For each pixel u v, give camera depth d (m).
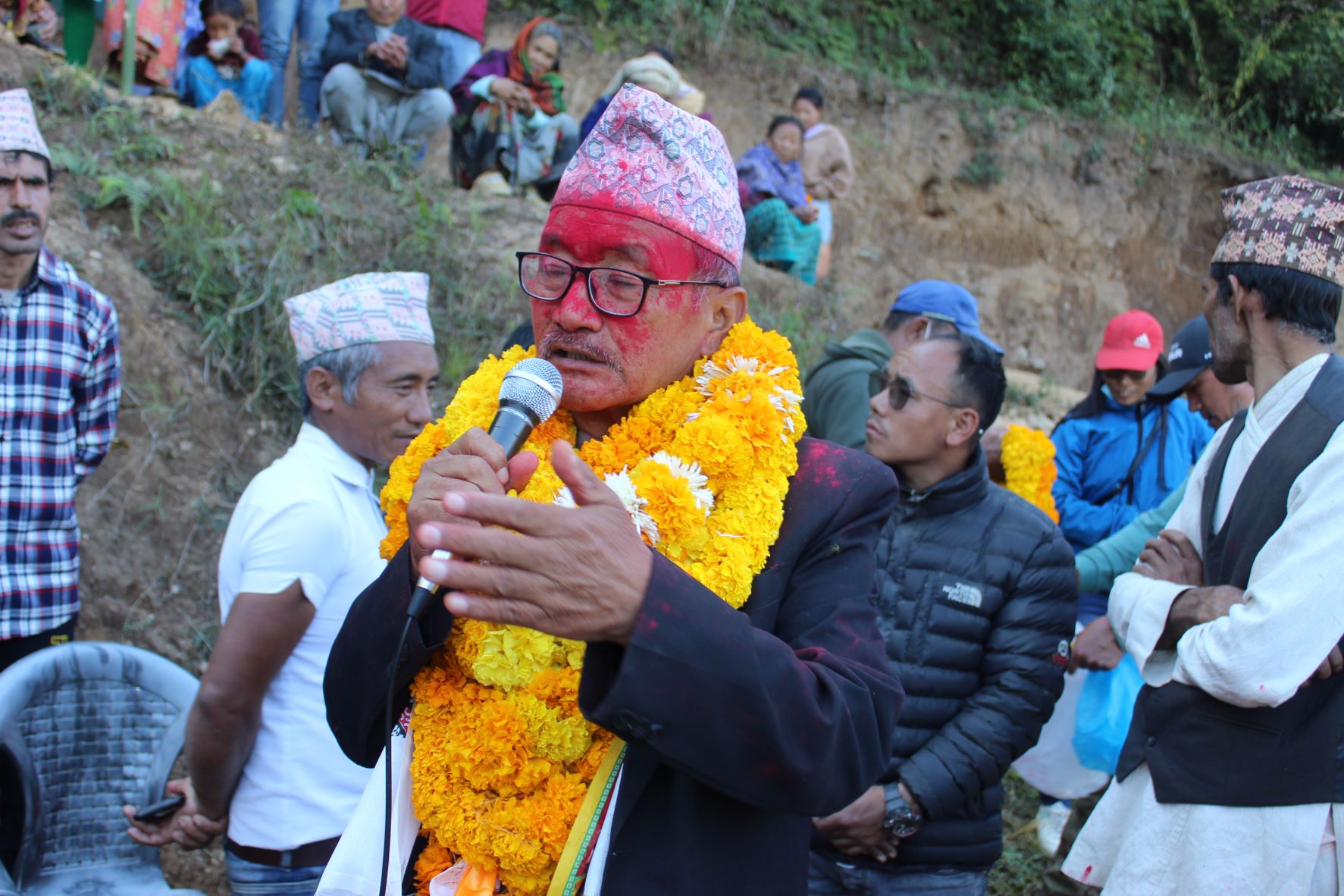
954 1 13.51
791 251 8.47
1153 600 2.60
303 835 2.70
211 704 2.59
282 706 2.71
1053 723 3.71
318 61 7.34
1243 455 2.57
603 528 1.33
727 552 1.58
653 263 1.62
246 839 2.72
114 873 2.94
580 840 1.55
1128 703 3.56
